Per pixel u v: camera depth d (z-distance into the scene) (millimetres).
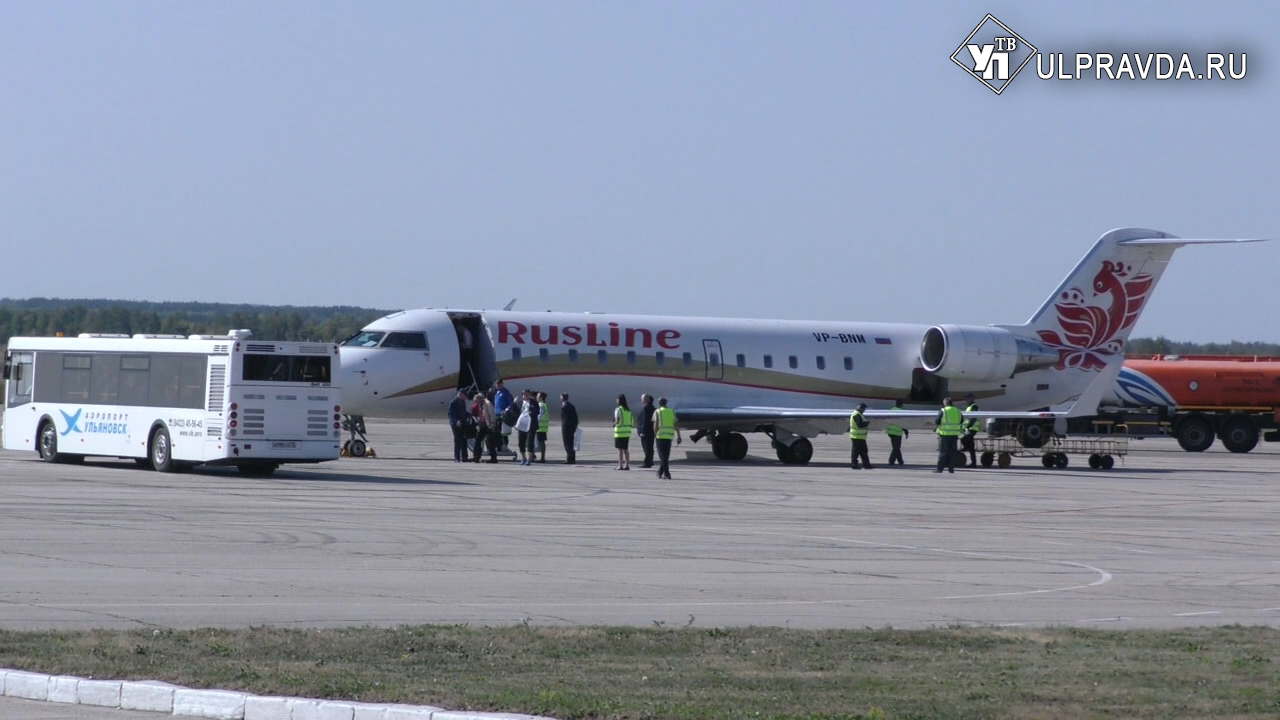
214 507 60344
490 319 104938
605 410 107750
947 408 101875
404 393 101375
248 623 32375
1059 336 123250
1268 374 152000
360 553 45844
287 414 79000
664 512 63969
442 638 29828
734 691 25328
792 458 111688
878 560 47906
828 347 116312
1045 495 81500
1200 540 57156
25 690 25359
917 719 23188
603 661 27938
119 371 85312
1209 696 25359
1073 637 31781
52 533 49375
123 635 29266
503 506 64750
